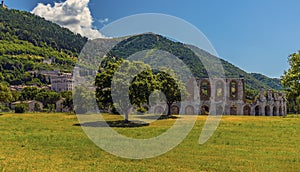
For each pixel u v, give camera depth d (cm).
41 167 1798
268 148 2467
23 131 3609
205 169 1773
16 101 11881
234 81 8494
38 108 10419
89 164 1892
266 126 4169
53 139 2903
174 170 1742
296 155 2177
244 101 8544
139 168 1783
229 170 1745
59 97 11306
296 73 7519
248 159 2044
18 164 1872
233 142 2756
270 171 1725
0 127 4034
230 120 5319
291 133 3381
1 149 2391
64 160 2005
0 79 17912
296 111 10444
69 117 5731
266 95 8919
